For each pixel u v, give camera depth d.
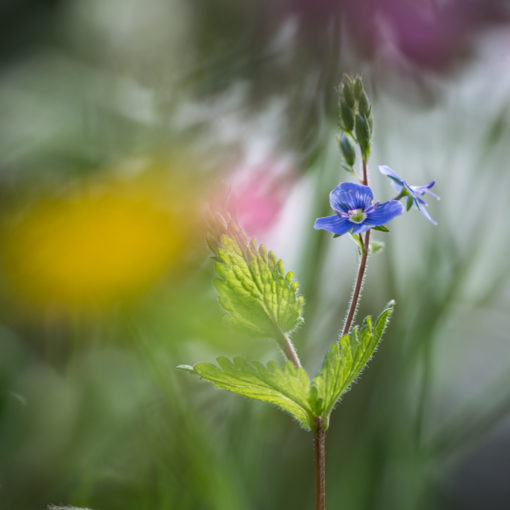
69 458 0.39
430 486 0.43
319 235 0.41
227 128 0.41
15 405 0.39
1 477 0.38
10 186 0.40
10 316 0.40
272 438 0.40
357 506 0.40
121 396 0.40
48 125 0.41
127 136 0.41
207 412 0.40
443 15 0.41
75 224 0.39
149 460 0.38
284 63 0.41
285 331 0.33
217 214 0.32
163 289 0.39
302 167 0.40
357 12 0.41
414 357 0.41
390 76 0.41
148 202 0.39
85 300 0.39
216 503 0.38
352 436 0.41
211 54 0.42
